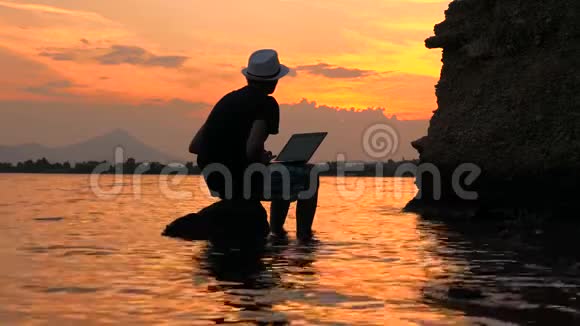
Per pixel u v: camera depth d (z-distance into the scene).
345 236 5.91
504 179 7.71
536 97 7.68
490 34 8.58
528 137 7.60
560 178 7.15
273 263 4.20
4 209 8.34
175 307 2.85
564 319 2.62
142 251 4.66
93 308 2.82
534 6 8.09
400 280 3.58
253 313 2.74
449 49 9.27
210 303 2.94
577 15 7.72
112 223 6.62
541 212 7.32
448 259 4.44
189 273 3.77
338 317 2.67
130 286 3.34
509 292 3.22
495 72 8.38
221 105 5.88
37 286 3.31
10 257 4.30
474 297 3.07
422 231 6.39
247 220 5.74
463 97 8.74
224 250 4.80
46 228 6.11
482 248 5.05
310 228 5.97
